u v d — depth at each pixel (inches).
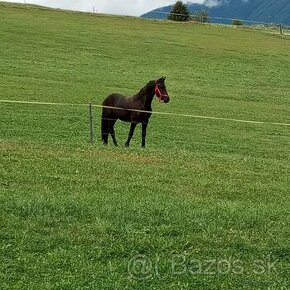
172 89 1820.9
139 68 2097.7
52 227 377.4
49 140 911.7
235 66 2365.9
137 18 3550.7
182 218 415.8
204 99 1718.8
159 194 512.4
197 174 637.3
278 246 384.2
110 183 540.1
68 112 1259.8
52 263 327.6
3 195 436.5
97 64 2057.1
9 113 1171.3
